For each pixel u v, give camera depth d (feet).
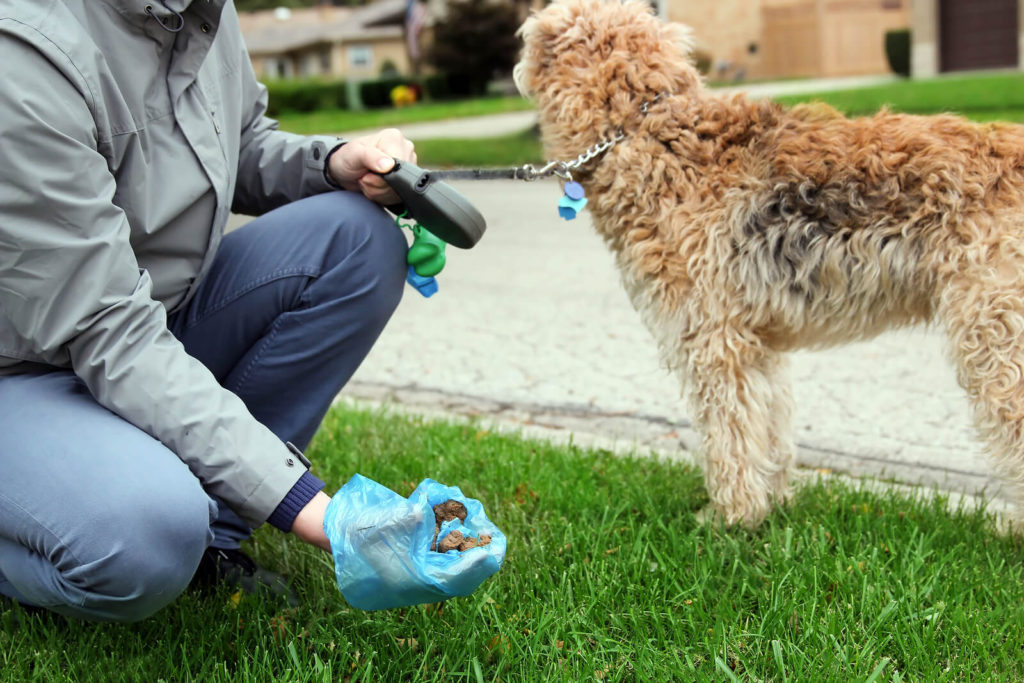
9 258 5.53
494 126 58.85
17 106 5.38
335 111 98.73
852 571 7.56
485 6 100.17
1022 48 71.72
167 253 6.77
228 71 7.34
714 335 8.77
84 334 5.74
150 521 5.58
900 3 89.30
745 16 92.94
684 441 11.98
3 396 6.15
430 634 6.82
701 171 8.86
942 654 6.55
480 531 5.64
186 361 6.01
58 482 5.67
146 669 6.53
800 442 11.92
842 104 48.73
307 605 7.31
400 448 10.82
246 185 8.38
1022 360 7.59
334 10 152.76
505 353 16.05
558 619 6.88
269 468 5.84
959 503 8.91
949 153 7.95
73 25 5.75
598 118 9.15
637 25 9.25
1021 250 7.55
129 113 6.14
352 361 7.75
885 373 14.30
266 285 7.34
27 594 6.35
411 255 7.67
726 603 7.17
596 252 23.97
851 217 8.22
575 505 9.08
